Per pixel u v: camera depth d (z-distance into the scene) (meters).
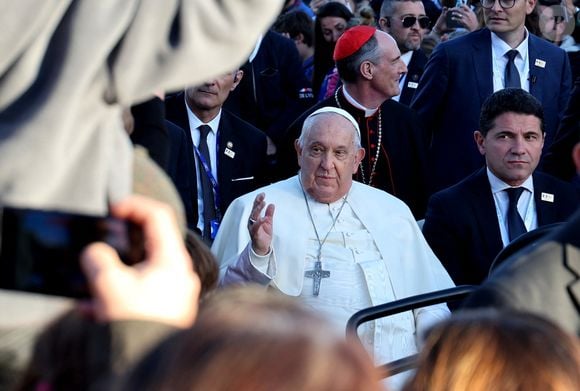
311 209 5.04
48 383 1.55
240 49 1.78
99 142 1.76
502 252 3.37
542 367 1.95
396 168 6.61
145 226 1.48
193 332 1.18
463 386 1.97
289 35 9.91
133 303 1.41
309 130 5.08
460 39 7.32
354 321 3.41
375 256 4.99
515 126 5.57
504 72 7.27
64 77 1.72
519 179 5.57
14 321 1.71
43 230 1.50
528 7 7.33
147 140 2.70
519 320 2.05
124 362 1.40
